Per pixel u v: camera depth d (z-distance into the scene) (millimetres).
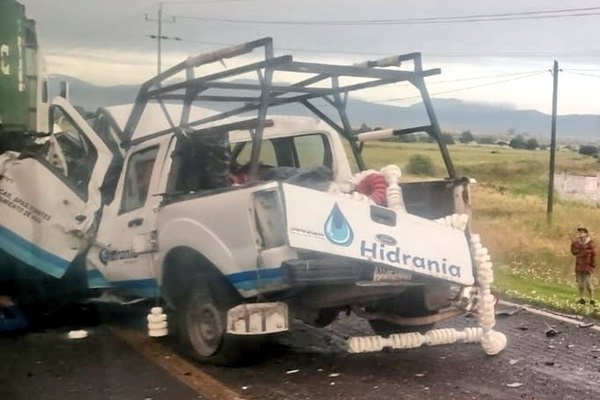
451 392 4844
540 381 5137
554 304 8352
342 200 4898
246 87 5672
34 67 5359
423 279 5211
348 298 5137
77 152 6457
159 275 5820
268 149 6824
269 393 4789
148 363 5469
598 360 5754
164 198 5734
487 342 5812
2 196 5934
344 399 4672
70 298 6504
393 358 5750
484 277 5629
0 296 6301
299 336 6496
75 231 6242
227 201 5055
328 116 6832
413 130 6152
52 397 4629
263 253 4824
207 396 4719
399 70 5812
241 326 4992
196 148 5910
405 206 5871
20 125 5719
